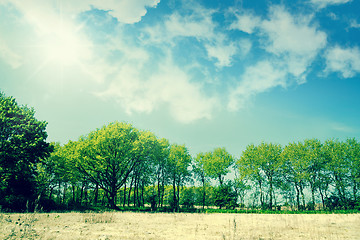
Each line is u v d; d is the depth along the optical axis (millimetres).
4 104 28875
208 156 58125
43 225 11312
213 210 37281
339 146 47469
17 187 28609
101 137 37844
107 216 16031
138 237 8922
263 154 49156
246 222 16031
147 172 46062
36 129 30266
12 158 27234
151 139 41281
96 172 39062
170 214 24828
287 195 46625
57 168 41750
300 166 46875
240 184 48250
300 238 9352
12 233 8406
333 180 46688
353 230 11617
